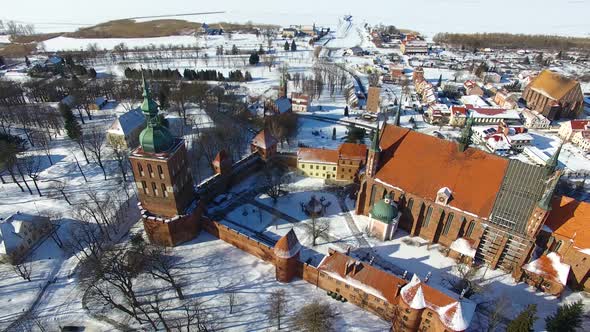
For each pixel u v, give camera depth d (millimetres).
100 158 131625
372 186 96562
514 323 64125
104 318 74812
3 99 173125
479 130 166875
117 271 73312
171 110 173750
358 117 182125
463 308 64812
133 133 141750
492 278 84188
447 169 87938
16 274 85562
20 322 74562
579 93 184375
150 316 74875
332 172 119375
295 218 103250
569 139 163125
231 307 75000
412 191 90000
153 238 91250
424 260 88375
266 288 81125
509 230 80625
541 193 77750
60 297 79938
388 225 91250
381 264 87188
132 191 114312
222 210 105750
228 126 149500
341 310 76312
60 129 154000
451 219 87750
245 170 119875
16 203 109500
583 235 76812
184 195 91625
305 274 81562
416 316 67375
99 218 101312
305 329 72125
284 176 121312
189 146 139875
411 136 93188
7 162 111625
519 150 156375
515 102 195125
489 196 83062
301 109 188250
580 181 128375
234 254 90188
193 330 72375
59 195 113125
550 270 79125
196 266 86562
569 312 66562
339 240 94812
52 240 95688
